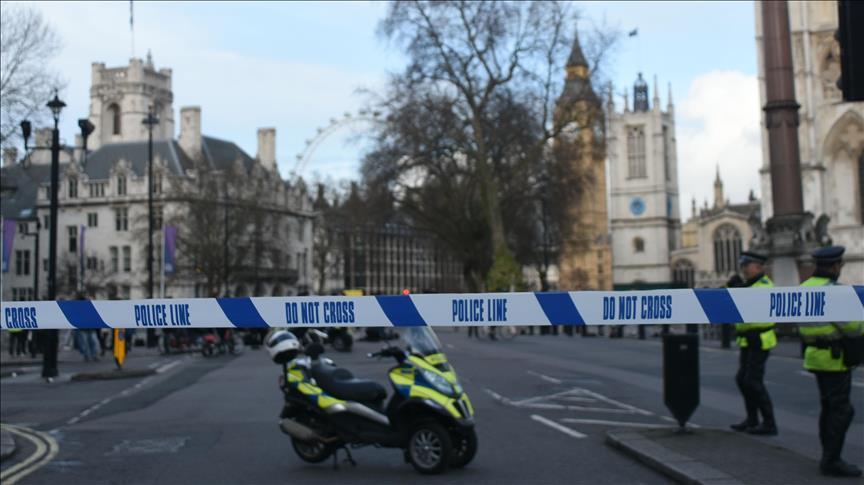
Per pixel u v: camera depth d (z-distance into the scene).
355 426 9.89
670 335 11.48
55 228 24.97
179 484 9.30
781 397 16.53
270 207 88.06
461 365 25.45
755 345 11.77
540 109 51.56
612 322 6.56
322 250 119.88
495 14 49.44
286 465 10.35
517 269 52.28
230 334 38.47
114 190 92.31
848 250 78.25
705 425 13.14
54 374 23.92
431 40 50.53
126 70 112.38
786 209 37.16
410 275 176.75
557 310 6.57
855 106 78.25
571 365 25.36
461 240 61.41
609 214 166.88
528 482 9.16
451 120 51.81
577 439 11.86
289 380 10.31
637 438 11.09
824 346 8.77
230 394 18.72
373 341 46.44
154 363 31.30
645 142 155.75
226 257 77.50
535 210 62.06
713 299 6.50
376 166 54.84
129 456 11.04
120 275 91.31
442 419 9.73
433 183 58.03
